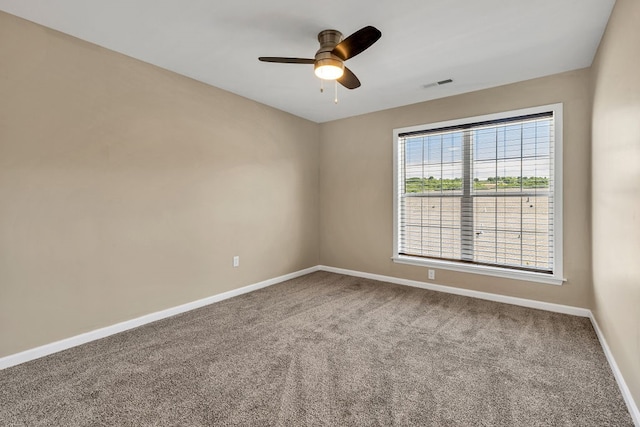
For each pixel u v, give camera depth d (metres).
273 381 1.92
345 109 4.06
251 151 3.70
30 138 2.12
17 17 2.05
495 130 3.32
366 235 4.28
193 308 3.13
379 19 2.09
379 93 3.46
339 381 1.92
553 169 2.98
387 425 1.55
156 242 2.83
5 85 2.02
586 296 2.86
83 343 2.39
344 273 4.52
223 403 1.72
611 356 2.04
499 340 2.45
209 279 3.28
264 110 3.86
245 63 2.76
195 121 3.11
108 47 2.47
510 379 1.93
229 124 3.44
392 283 4.04
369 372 2.02
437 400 1.74
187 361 2.15
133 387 1.86
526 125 3.15
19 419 1.59
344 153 4.46
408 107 3.86
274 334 2.57
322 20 2.11
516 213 3.22
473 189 3.47
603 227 2.25
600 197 2.34
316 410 1.66
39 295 2.18
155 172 2.81
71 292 2.33
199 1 1.91
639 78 1.47
